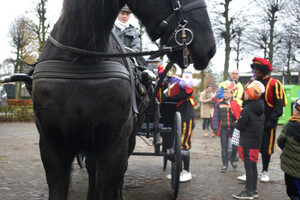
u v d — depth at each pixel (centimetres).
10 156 669
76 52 192
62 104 190
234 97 641
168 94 450
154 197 410
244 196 408
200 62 194
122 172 209
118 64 206
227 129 577
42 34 2445
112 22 199
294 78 3284
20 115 1617
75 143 205
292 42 2367
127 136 210
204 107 1112
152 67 381
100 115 193
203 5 192
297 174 330
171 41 191
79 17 188
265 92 488
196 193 434
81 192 421
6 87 3719
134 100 228
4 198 393
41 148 203
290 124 338
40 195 409
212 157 711
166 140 452
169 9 190
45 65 197
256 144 410
